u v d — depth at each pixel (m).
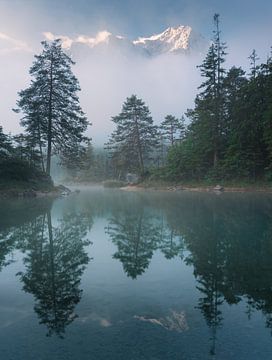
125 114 51.22
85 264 5.84
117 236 8.48
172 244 7.45
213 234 8.61
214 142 36.03
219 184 33.50
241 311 3.76
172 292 4.38
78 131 32.59
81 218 12.01
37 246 7.30
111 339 3.12
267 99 32.38
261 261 5.90
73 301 4.07
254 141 32.81
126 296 4.23
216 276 5.08
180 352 2.89
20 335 3.23
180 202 19.05
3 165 25.11
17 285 4.70
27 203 18.86
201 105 37.06
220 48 36.44
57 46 31.33
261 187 30.59
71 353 2.90
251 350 2.93
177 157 40.78
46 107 31.14
